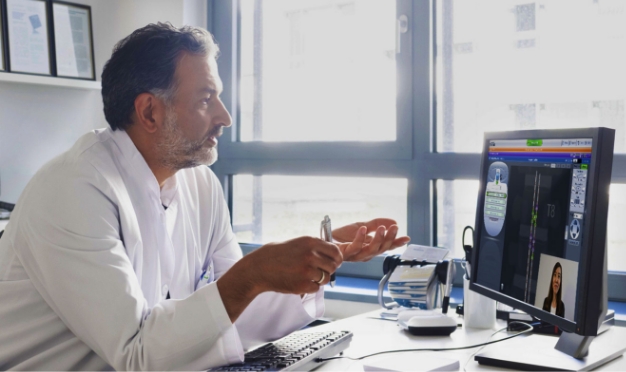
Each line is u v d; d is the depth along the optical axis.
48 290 1.16
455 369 1.17
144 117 1.36
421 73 2.26
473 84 2.21
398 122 2.31
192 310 1.10
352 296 2.20
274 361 1.12
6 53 2.46
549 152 1.24
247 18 2.70
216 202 1.68
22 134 2.59
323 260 1.06
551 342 1.34
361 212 2.43
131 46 1.36
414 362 1.18
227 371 1.07
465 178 2.19
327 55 2.50
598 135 1.11
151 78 1.34
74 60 2.64
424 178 2.27
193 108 1.37
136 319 1.10
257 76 2.68
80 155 1.27
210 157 1.43
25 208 1.21
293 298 1.41
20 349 1.20
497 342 1.38
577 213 1.14
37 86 2.62
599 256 1.11
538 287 1.23
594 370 1.16
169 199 1.49
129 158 1.36
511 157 1.37
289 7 2.59
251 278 1.09
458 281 2.20
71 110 2.71
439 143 2.29
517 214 1.32
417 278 1.67
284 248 1.08
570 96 2.05
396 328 1.54
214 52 1.43
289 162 2.54
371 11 2.40
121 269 1.13
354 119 2.45
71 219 1.15
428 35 2.24
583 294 1.10
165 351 1.07
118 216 1.24
